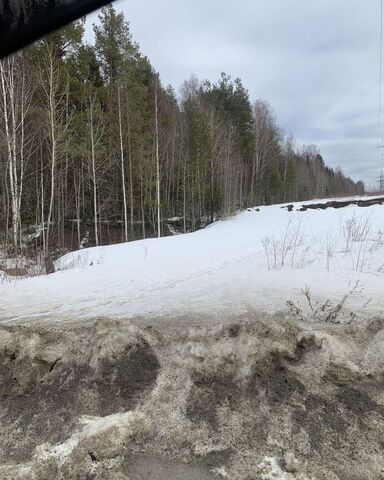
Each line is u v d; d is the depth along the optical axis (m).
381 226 13.37
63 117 23.94
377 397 3.24
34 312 5.77
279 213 26.92
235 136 44.47
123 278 8.46
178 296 6.07
